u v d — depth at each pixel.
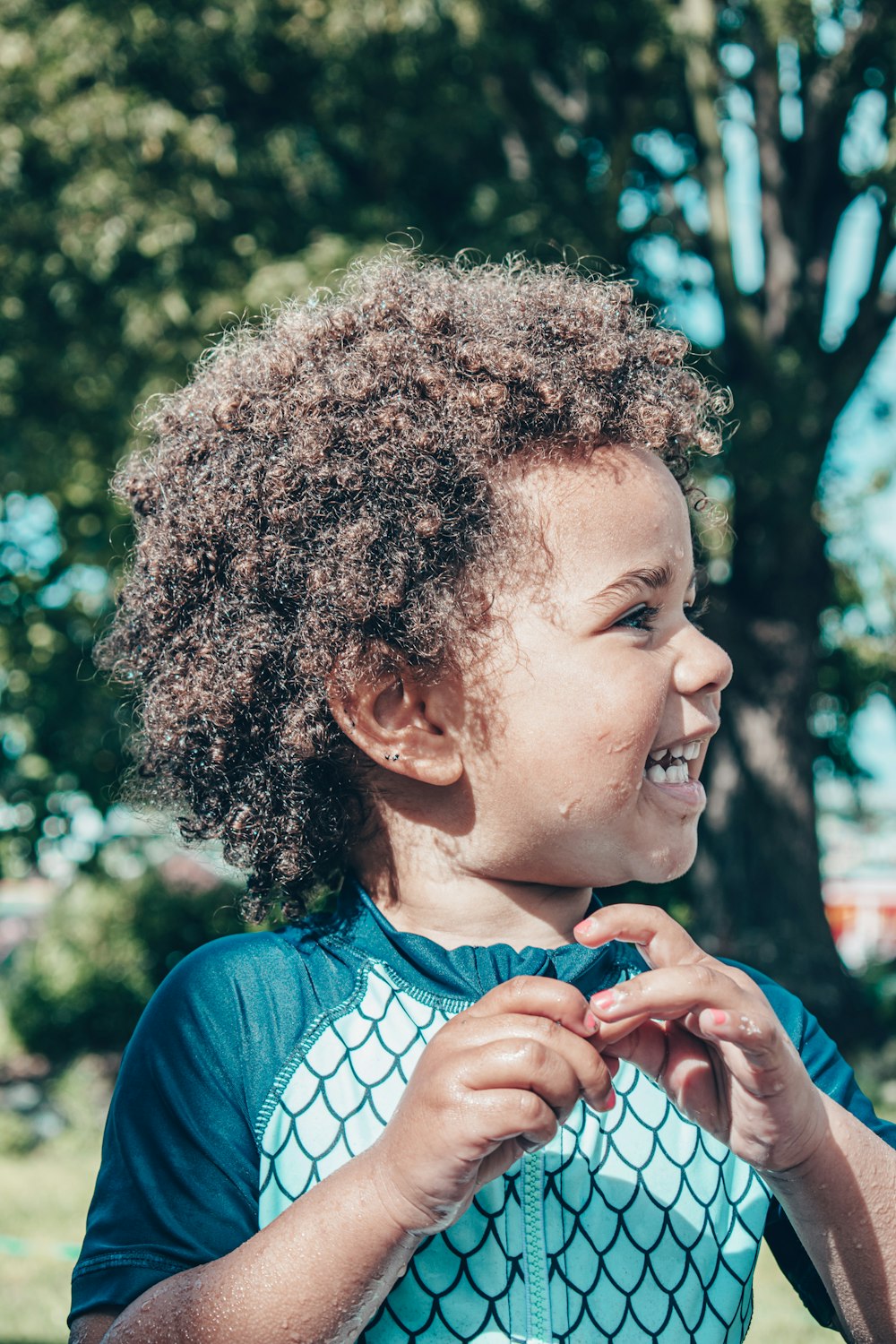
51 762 10.05
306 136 8.34
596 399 1.16
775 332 9.01
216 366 1.42
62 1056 11.83
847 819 18.02
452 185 8.96
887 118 8.63
